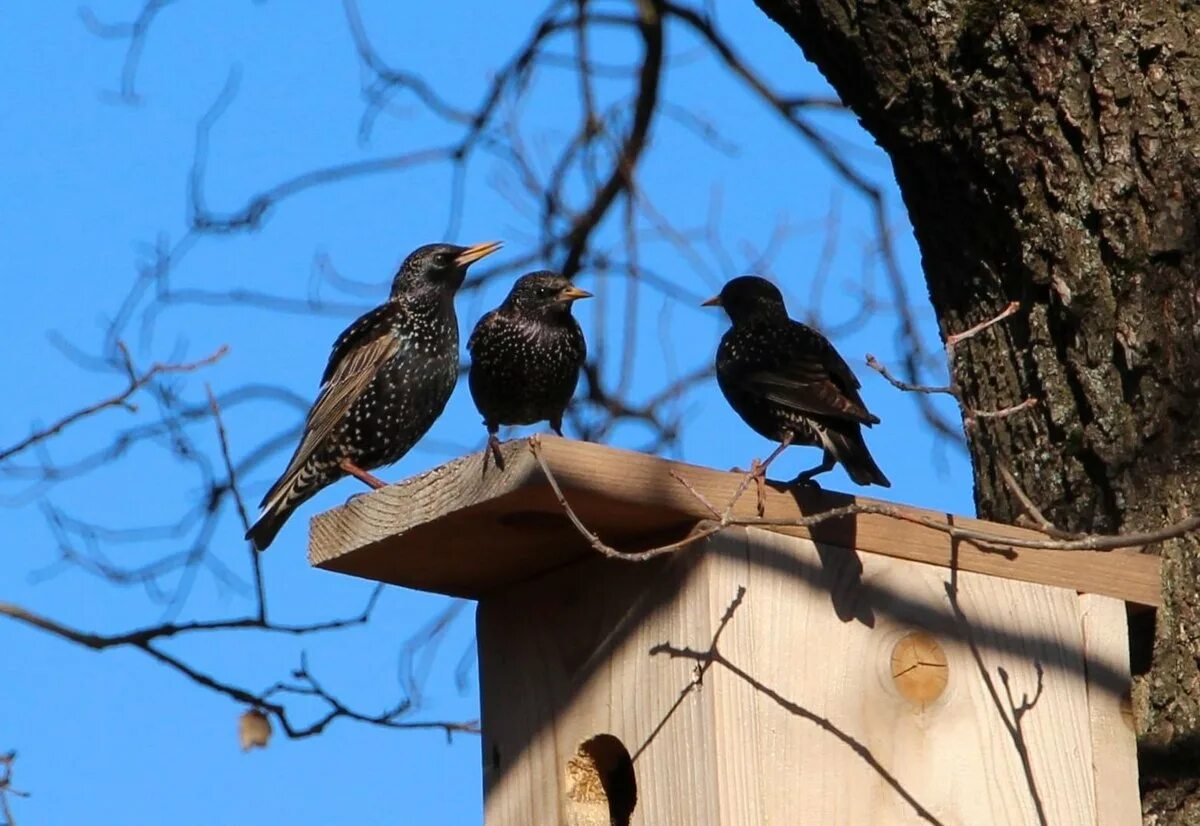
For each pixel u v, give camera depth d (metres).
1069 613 9.45
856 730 8.88
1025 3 10.07
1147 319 9.73
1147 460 9.66
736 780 8.60
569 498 8.62
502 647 9.92
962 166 10.23
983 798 9.02
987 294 10.36
